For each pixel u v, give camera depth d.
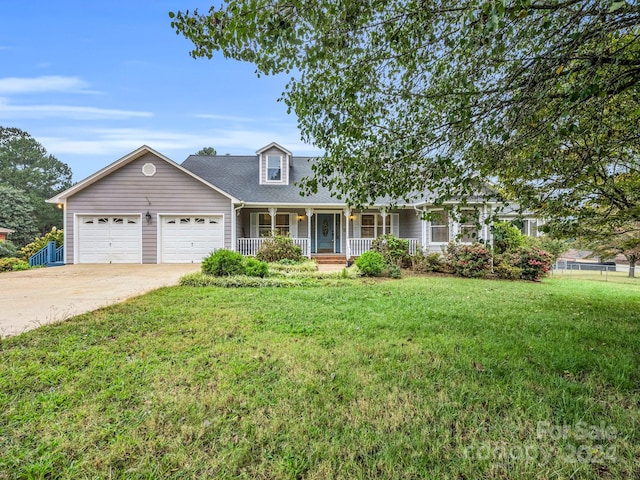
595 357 3.24
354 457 1.83
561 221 4.05
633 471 1.73
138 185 12.88
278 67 2.73
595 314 5.28
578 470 1.73
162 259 12.98
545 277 11.97
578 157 3.15
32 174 37.44
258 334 3.97
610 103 2.87
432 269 11.30
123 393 2.48
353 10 2.30
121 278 8.89
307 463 1.79
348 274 9.55
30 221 25.97
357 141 3.26
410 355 3.31
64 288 7.28
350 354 3.32
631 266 14.90
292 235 15.16
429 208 12.95
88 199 12.71
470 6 2.23
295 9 2.21
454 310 5.43
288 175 15.41
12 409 2.24
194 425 2.10
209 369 2.94
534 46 2.57
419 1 2.45
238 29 2.25
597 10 2.18
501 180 3.72
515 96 2.68
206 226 13.19
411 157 3.23
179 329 4.12
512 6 2.13
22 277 9.10
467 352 3.41
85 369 2.89
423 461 1.80
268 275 9.05
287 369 2.96
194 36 2.52
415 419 2.18
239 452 1.85
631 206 4.07
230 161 17.05
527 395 2.49
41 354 3.21
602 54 2.34
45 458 1.79
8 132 39.22
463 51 2.71
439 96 3.02
